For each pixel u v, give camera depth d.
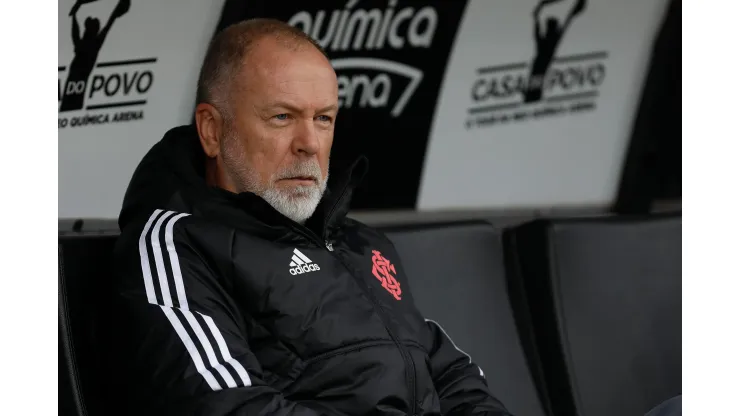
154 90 8.04
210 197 5.61
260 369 4.94
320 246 5.81
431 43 9.88
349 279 5.70
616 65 11.29
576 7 10.82
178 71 8.18
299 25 8.92
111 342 5.11
